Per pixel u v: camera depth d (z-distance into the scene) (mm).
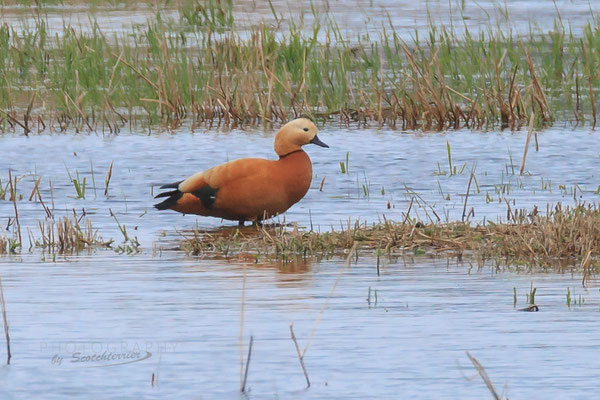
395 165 18578
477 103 23859
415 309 10031
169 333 9312
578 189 16531
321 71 26812
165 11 36281
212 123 23562
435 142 20703
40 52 28875
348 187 16984
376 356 8672
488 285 10984
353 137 21375
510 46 27531
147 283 11172
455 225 13695
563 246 12477
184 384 8109
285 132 14594
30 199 16281
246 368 8000
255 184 14367
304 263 12164
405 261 12227
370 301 10352
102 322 9672
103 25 33969
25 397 7887
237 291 10773
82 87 25672
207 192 14508
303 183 14562
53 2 39125
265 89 25094
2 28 30344
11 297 10609
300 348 8875
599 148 19781
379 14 35562
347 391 7926
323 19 34312
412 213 14992
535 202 15594
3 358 8734
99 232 14188
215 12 35250
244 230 14352
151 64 28062
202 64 27953
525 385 7992
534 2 37531
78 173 18266
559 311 9930
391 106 23609
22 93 26203
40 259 12484
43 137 21688
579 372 8250
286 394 7887
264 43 27219
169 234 14086
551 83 26391
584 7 36219
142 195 16672
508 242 12555
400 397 7809
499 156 19234
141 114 24641
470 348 8844
